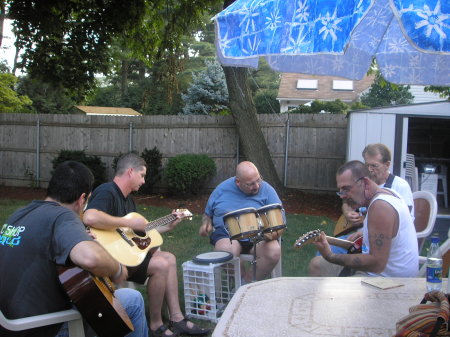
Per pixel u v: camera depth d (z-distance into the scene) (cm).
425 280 230
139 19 1102
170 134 1057
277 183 951
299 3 184
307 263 502
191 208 880
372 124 812
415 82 302
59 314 210
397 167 810
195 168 941
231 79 930
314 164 994
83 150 1095
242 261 403
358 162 277
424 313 151
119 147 1095
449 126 1097
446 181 984
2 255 216
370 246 262
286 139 1005
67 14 1059
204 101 2175
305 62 295
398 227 260
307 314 184
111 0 1060
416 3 160
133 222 323
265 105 2314
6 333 205
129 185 341
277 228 344
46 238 213
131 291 254
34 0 986
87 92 1200
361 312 185
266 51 193
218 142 1029
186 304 359
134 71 2766
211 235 407
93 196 330
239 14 203
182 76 2456
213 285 344
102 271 215
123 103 2770
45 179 1155
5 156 1188
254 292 212
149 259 322
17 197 1016
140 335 252
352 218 358
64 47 1103
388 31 296
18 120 1169
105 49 1144
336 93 2317
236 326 173
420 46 159
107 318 214
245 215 331
